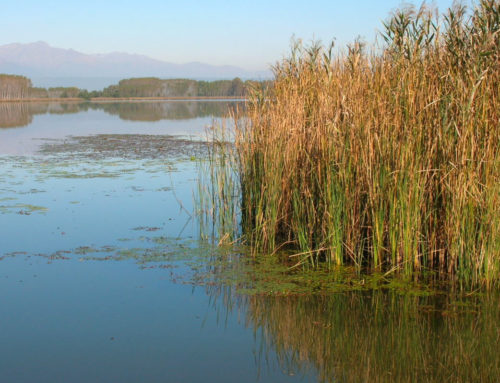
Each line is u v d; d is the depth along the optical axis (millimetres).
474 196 5988
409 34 6898
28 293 6098
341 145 6750
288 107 7750
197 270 6855
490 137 6023
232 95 110688
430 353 4871
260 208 7621
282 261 7168
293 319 5527
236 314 5641
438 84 6582
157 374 4484
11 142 21844
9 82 99312
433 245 6531
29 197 10820
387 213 6762
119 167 14742
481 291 6090
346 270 6773
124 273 6738
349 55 7566
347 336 5184
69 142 21797
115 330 5246
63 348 4891
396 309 5699
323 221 6953
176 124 33125
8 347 4895
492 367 4609
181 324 5398
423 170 6203
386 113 6672
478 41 6316
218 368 4605
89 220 9125
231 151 8805
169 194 11109
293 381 4410
